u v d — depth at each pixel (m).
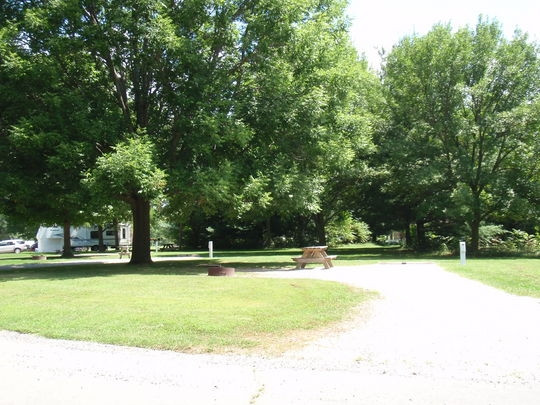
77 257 35.09
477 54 31.34
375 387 5.15
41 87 17.77
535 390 4.99
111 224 53.12
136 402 4.88
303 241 48.19
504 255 29.30
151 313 8.93
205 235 50.59
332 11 22.12
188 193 17.50
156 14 17.94
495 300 10.28
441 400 4.75
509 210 30.20
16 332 8.11
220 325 8.00
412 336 7.30
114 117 18.45
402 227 41.00
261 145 20.59
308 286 12.24
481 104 31.06
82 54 18.31
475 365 5.84
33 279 14.76
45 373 5.88
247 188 18.06
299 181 20.03
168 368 5.99
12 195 17.81
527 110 28.61
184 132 18.91
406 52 32.47
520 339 7.01
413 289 11.93
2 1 18.86
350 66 22.58
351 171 31.27
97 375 5.76
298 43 19.91
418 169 30.94
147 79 20.61
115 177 15.68
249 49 20.00
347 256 29.31
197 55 18.50
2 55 16.31
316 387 5.19
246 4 20.19
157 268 19.23
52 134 16.25
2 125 18.09
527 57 30.53
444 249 34.53
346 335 7.48
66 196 17.02
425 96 31.64
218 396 4.99
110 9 18.09
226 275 15.50
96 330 7.91
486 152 31.22
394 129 33.19
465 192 28.91
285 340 7.25
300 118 19.81
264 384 5.32
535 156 29.39
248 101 19.45
